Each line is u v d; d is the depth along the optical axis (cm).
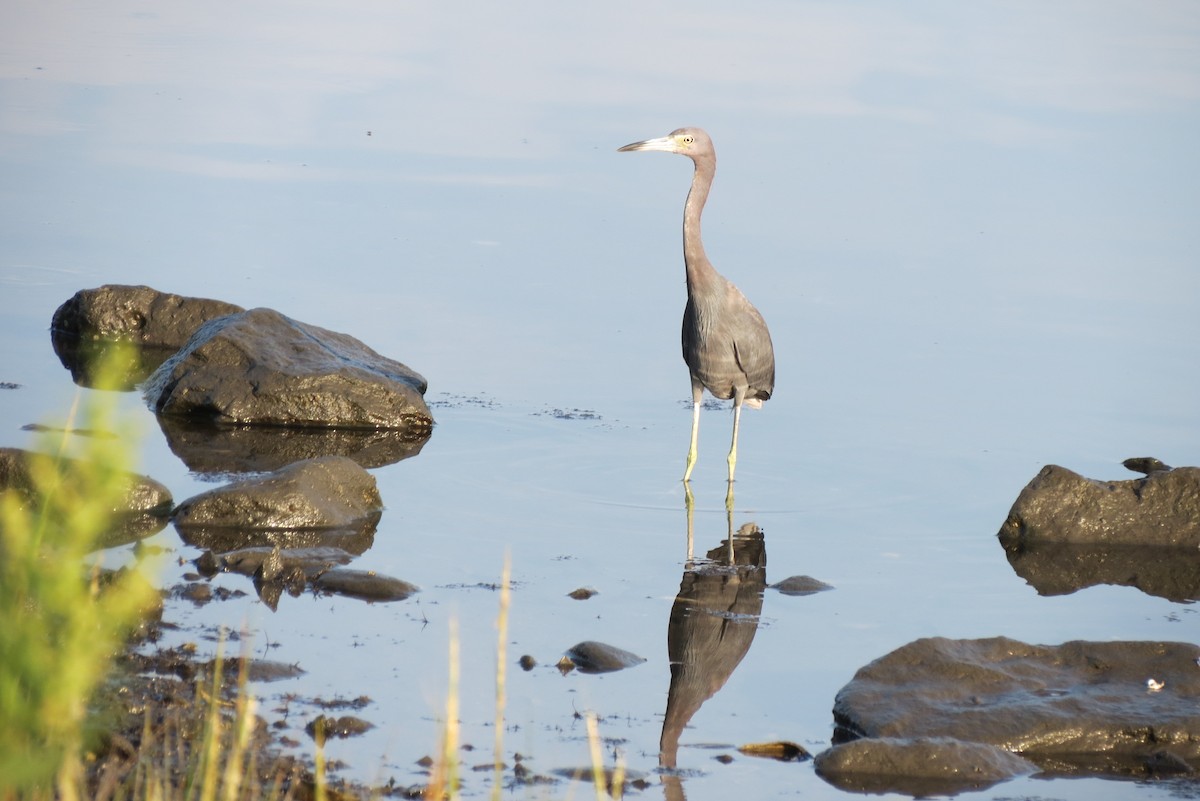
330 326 2092
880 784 897
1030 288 2380
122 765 805
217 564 1202
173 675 969
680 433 1728
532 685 1024
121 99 3675
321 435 1673
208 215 2712
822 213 2822
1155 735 954
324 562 1236
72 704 533
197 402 1714
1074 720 962
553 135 3450
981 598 1248
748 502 1495
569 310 2234
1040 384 1917
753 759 927
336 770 857
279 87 3906
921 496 1523
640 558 1316
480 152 3281
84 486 524
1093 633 1171
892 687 1011
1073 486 1416
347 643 1073
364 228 2659
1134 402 1848
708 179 1555
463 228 2680
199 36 4675
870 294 2331
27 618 528
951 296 2328
